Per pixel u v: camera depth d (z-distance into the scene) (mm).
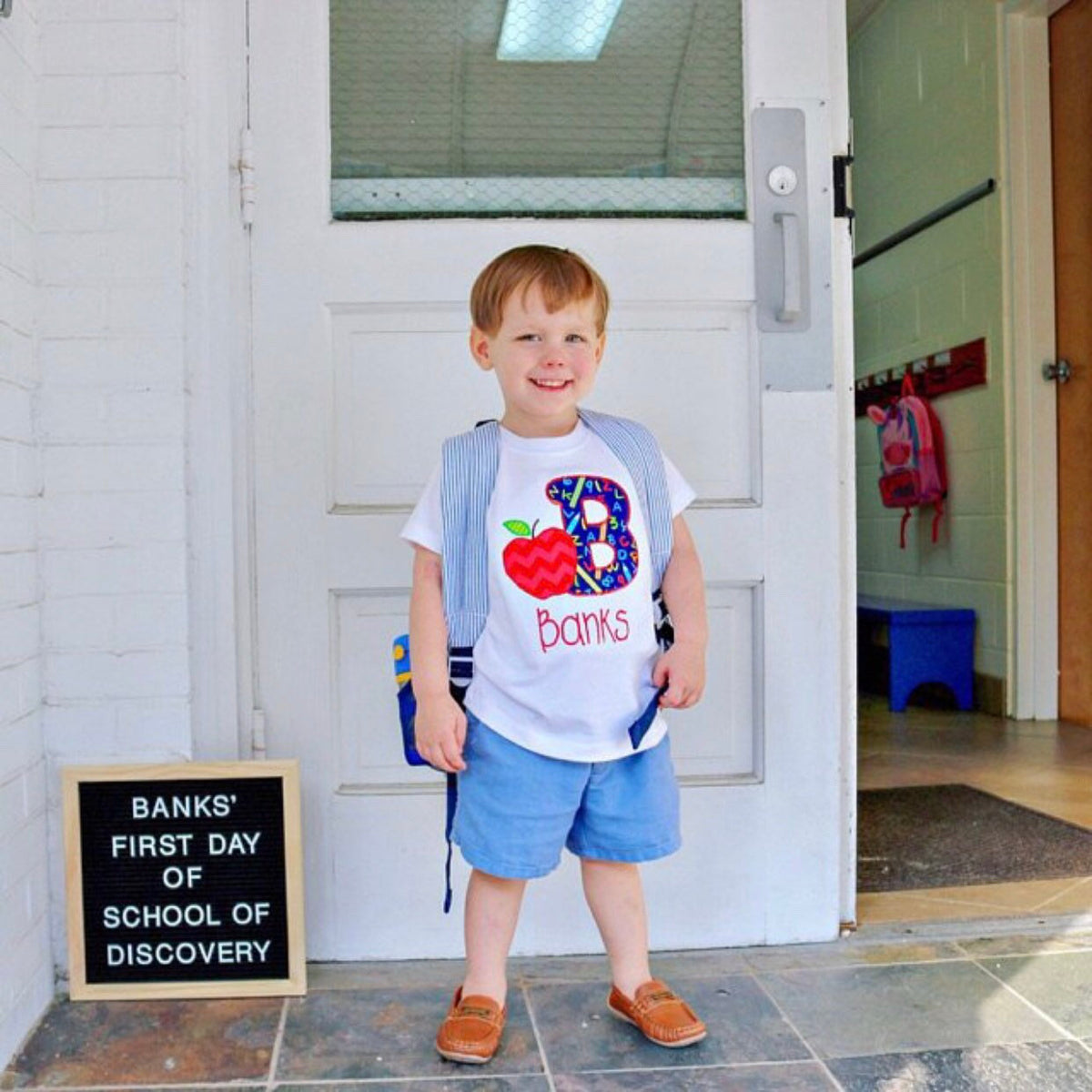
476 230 1777
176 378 1658
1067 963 1748
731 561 1809
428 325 1785
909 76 4152
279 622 1768
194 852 1654
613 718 1444
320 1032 1544
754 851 1828
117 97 1646
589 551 1435
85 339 1652
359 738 1801
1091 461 3436
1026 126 3533
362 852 1784
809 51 1830
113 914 1647
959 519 3922
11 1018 1493
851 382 1874
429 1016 1593
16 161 1570
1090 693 3486
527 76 1854
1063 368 3520
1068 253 3506
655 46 1866
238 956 1652
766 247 1812
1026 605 3598
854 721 1897
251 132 1751
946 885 2094
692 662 1467
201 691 1720
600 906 1562
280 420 1761
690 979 1705
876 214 4465
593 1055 1481
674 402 1819
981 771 2939
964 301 3830
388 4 1828
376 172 1829
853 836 1896
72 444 1657
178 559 1670
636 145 1860
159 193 1649
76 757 1672
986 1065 1441
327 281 1761
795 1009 1603
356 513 1771
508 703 1444
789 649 1821
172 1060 1469
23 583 1587
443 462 1479
